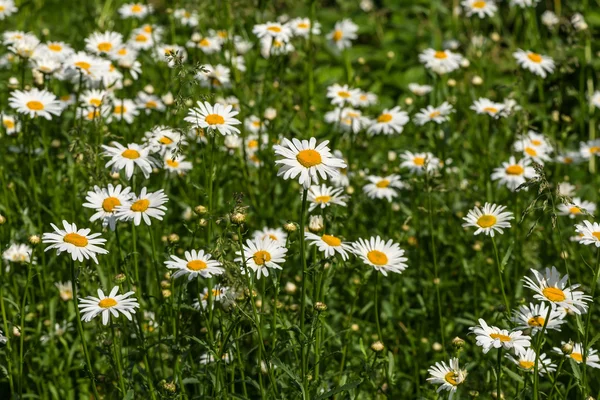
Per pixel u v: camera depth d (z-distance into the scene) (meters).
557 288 4.16
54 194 5.89
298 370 4.57
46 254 5.86
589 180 7.70
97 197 4.64
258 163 6.93
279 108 7.34
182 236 6.38
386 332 5.84
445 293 6.08
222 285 4.35
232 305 4.30
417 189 6.39
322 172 4.05
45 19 10.08
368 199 6.63
